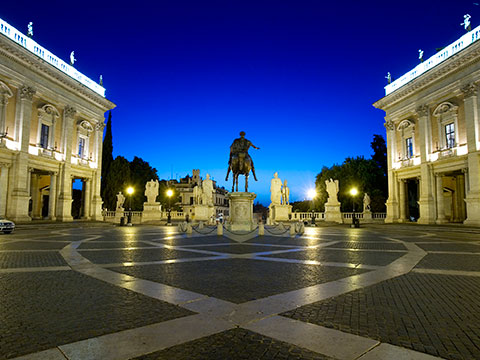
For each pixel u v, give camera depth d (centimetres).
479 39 2742
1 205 2855
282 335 414
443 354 361
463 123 3042
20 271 820
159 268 862
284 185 3859
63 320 466
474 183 2842
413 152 3625
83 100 3850
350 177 4869
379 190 4691
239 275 775
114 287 659
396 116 3875
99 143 4131
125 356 354
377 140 5534
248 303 550
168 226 3203
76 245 1406
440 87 3247
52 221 3288
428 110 3419
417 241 1642
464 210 3681
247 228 2058
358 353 363
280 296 594
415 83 3475
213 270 835
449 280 729
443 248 1332
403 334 418
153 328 437
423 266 903
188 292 621
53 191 3444
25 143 3011
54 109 3394
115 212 4222
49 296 591
